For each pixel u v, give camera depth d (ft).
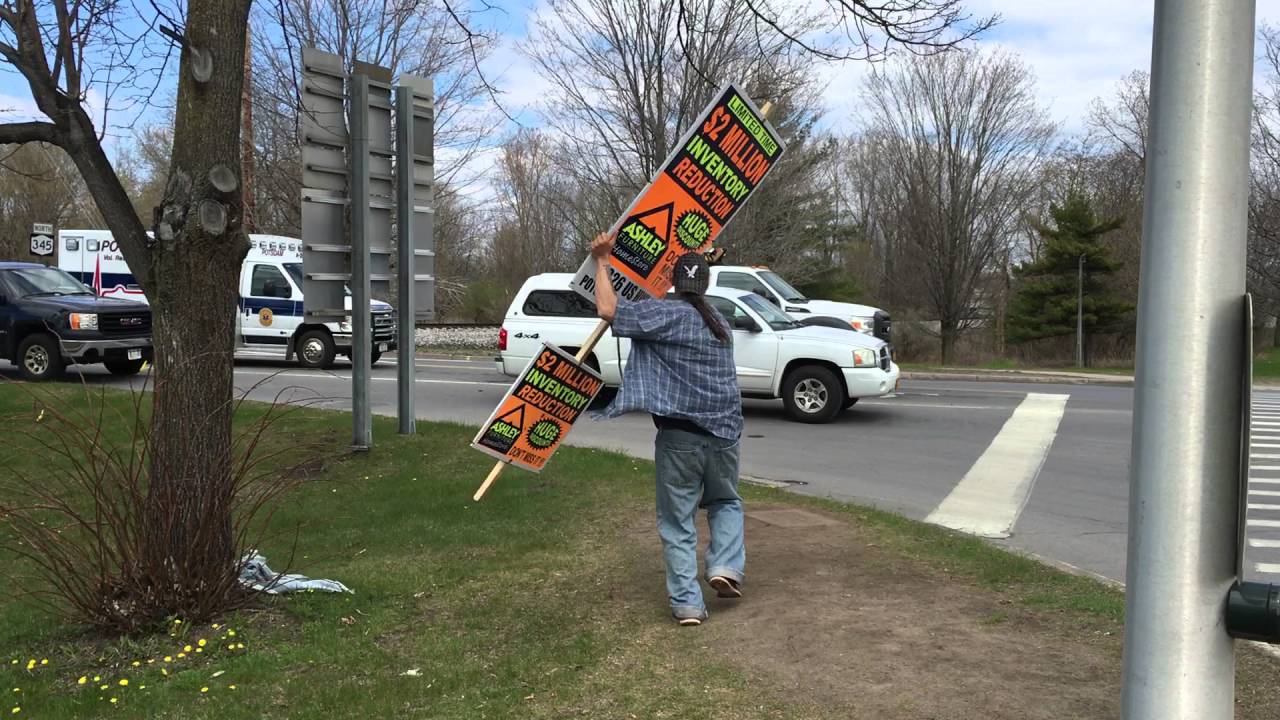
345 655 13.79
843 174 144.25
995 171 112.88
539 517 22.20
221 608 15.28
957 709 11.47
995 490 28.04
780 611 15.12
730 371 14.71
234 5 15.84
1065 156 133.18
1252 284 101.86
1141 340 7.52
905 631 14.12
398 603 16.25
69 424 15.15
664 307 14.43
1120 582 17.67
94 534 14.67
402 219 31.89
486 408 44.98
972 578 17.04
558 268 107.04
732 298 42.91
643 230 16.66
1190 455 7.22
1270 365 101.81
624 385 14.58
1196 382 7.19
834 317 51.13
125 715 11.98
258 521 22.31
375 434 32.04
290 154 62.75
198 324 15.34
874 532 20.68
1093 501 26.61
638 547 19.48
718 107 16.76
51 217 113.09
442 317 127.85
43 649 14.30
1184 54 7.20
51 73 15.48
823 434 38.60
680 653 13.57
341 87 30.35
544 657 13.58
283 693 12.57
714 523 15.56
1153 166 7.41
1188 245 7.18
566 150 76.69
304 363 63.26
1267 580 19.85
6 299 51.52
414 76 31.96
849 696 11.91
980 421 42.34
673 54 62.18
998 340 127.85
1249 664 13.03
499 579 17.52
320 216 29.91
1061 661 12.91
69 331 50.16
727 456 14.83
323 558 19.24
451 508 23.15
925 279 118.42
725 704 11.84
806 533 20.59
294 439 30.58
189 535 14.90
